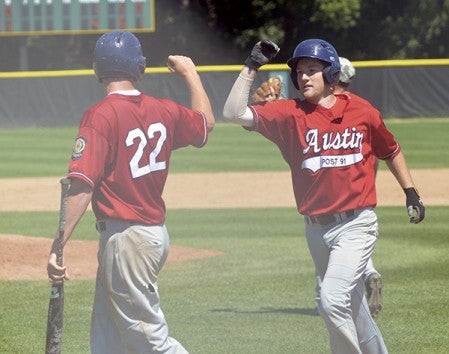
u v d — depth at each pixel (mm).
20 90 100812
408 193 18844
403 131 91000
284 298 27828
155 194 15562
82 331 23859
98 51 15617
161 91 100938
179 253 35688
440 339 22797
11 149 81438
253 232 41125
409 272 31531
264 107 18078
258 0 134500
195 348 22141
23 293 28453
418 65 101625
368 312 18453
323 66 17984
